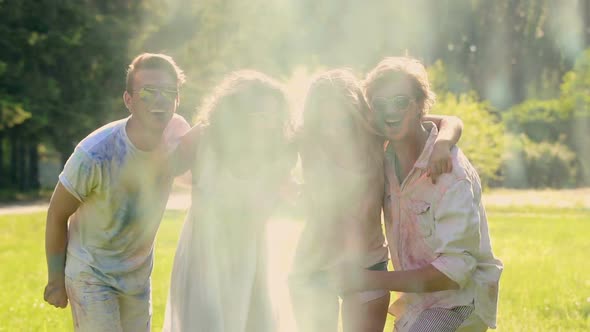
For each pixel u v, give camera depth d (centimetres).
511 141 4162
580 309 742
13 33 3164
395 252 440
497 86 5853
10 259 1264
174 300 449
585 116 4638
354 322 462
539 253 1275
